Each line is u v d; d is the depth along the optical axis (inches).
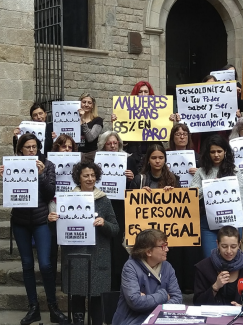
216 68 551.2
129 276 201.3
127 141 309.3
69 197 236.2
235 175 253.0
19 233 258.4
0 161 390.0
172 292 206.4
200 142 319.9
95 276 238.5
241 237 260.2
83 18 492.1
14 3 393.1
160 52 508.7
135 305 196.1
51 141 321.7
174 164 275.6
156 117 305.0
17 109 395.2
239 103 329.7
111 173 270.5
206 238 249.6
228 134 317.7
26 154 258.7
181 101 310.5
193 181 258.2
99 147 281.6
